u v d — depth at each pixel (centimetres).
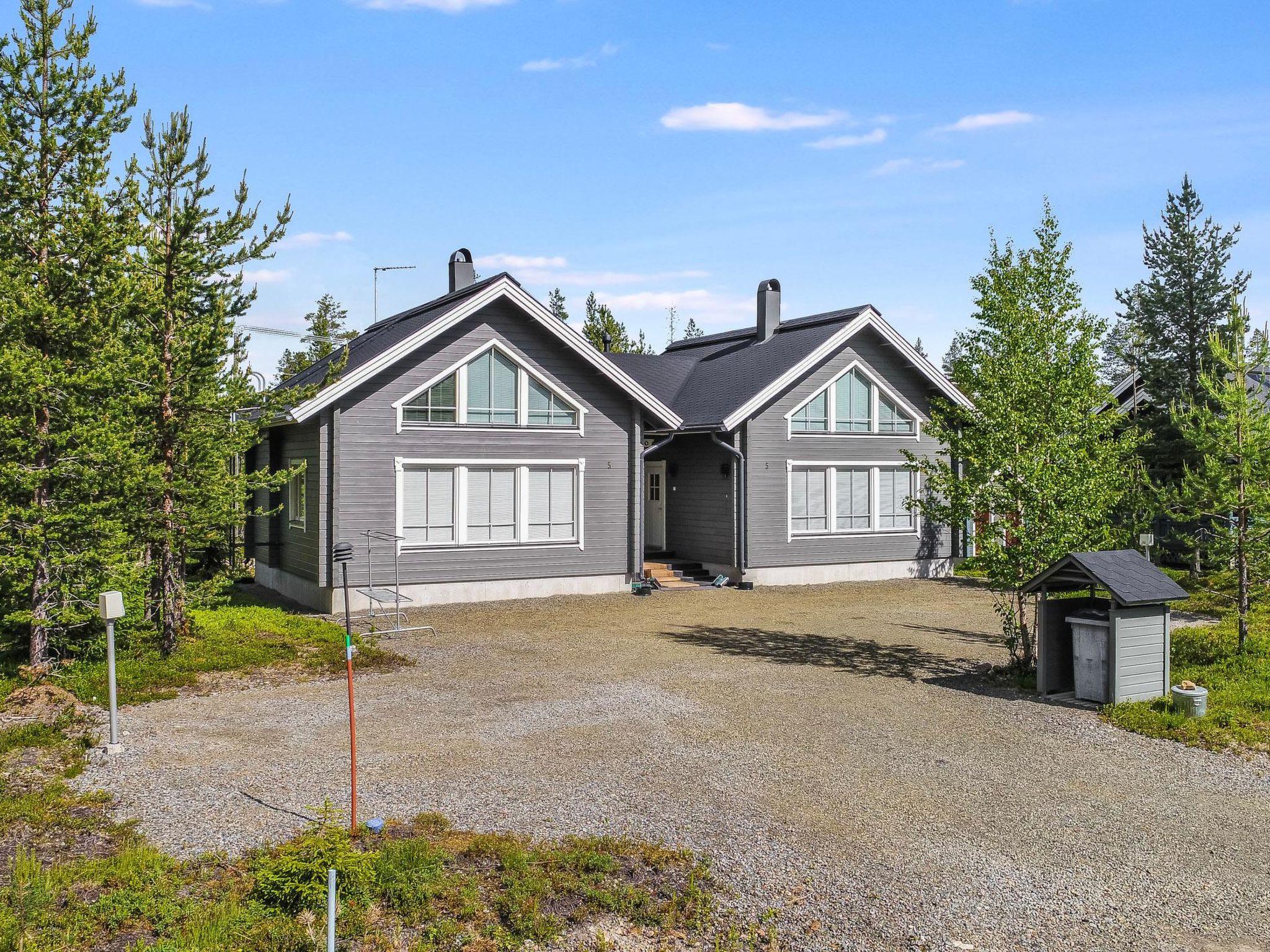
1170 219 2748
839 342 2453
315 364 2805
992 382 1362
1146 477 1836
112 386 1309
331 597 1923
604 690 1286
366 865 675
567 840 762
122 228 1352
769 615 1945
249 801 852
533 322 2122
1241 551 1488
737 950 609
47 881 659
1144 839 796
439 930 620
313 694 1259
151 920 626
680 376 2873
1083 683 1229
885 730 1102
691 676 1373
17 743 1012
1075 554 1212
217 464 1525
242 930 612
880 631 1753
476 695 1262
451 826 799
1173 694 1171
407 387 2002
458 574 2069
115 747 997
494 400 2102
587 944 616
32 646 1291
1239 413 1483
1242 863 751
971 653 1544
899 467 2595
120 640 1440
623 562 2261
